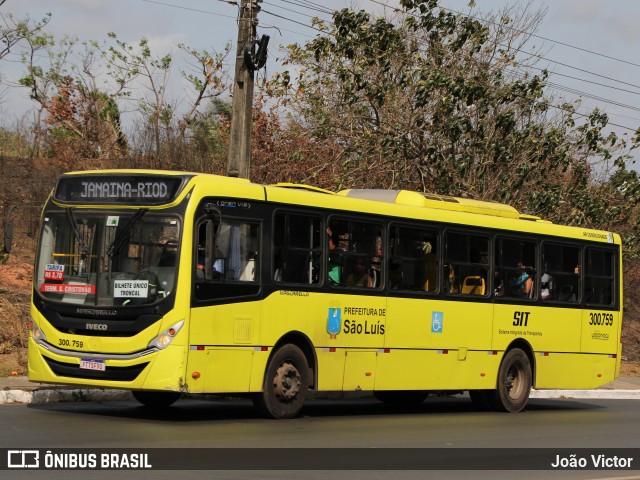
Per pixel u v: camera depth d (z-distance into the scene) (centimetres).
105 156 2962
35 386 1611
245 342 1380
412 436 1347
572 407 2083
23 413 1388
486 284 1794
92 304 1334
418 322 1650
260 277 1405
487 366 1788
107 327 1320
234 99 1984
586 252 2017
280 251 1439
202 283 1324
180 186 1330
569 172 2825
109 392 1641
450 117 2492
